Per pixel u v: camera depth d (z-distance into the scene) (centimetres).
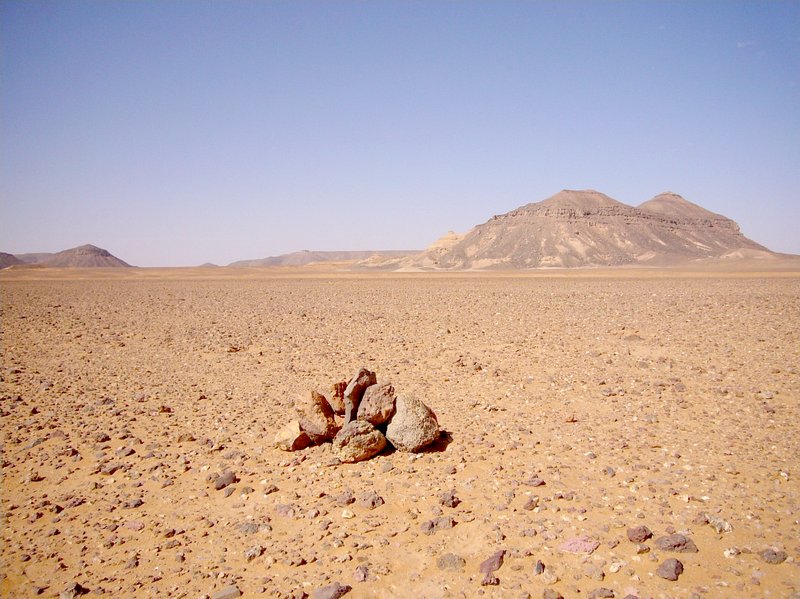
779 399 1020
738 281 5000
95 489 724
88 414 1048
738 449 776
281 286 5756
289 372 1383
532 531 569
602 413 973
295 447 834
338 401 888
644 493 648
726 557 515
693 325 1958
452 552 543
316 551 555
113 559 558
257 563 538
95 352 1728
